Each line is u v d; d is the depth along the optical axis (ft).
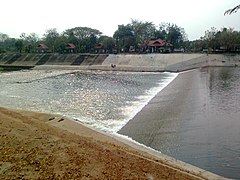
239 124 91.35
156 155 67.87
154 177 48.60
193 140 78.89
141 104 139.13
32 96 167.02
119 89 193.77
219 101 128.67
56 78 268.00
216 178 56.18
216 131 85.35
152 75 289.94
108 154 56.29
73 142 60.18
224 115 103.40
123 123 102.94
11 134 59.16
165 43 465.88
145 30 510.58
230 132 83.82
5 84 220.23
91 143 63.26
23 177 41.37
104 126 99.60
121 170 48.55
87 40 507.30
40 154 49.98
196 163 64.39
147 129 92.38
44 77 273.95
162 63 345.31
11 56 463.42
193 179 52.47
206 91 157.38
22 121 76.59
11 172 42.42
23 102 148.66
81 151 54.54
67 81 243.60
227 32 409.69
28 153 49.83
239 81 194.90
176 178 50.65
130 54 390.01
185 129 89.40
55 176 42.70
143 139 82.79
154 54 368.89
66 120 99.35
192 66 319.47
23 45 524.11
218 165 63.00
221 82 192.75
